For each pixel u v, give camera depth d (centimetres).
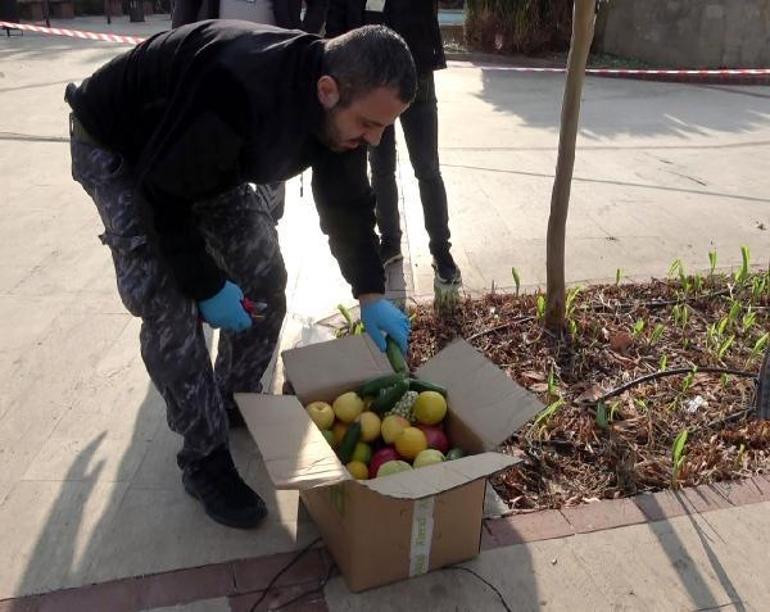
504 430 224
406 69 183
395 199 402
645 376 318
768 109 840
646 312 372
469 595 216
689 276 407
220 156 188
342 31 359
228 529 237
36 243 434
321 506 226
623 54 1114
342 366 256
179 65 194
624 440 282
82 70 920
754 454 278
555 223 329
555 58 1102
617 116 794
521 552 231
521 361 332
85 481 256
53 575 219
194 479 241
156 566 223
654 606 215
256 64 186
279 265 257
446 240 384
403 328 253
